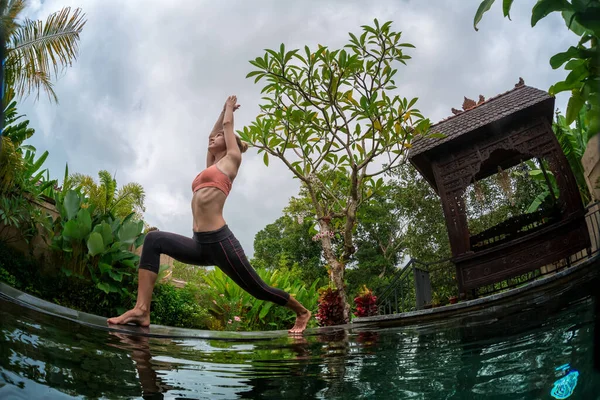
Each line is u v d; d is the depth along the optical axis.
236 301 9.66
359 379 2.05
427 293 7.35
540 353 2.12
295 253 23.56
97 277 8.30
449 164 6.70
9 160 7.42
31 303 3.02
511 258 5.92
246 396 1.72
